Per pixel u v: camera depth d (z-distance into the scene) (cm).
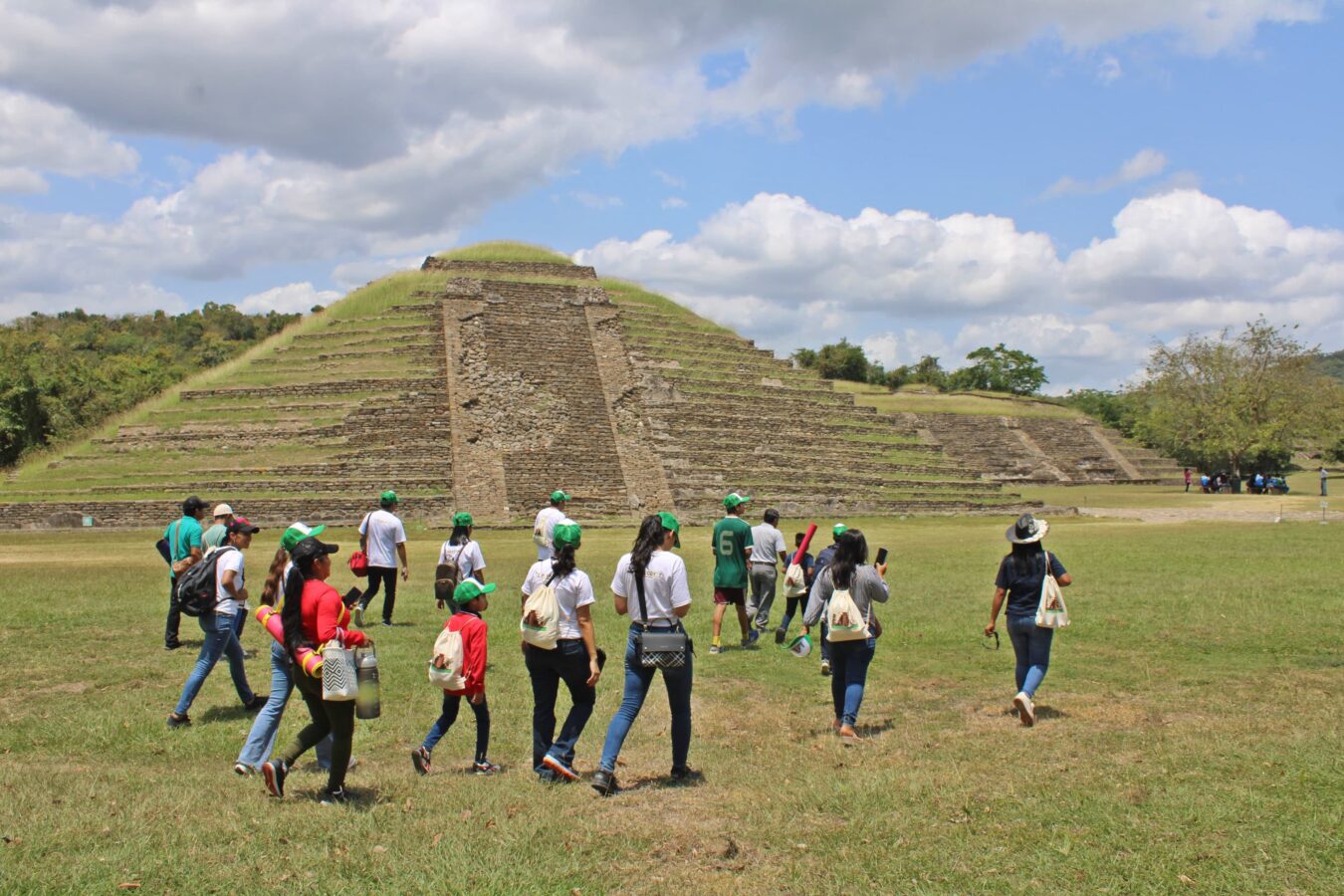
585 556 2803
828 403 5694
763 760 982
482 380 4947
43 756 1012
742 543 1560
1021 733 1045
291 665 901
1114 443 8125
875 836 756
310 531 972
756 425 5191
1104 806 799
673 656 894
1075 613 1702
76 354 7625
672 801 855
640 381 5147
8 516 3891
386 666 1414
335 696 820
